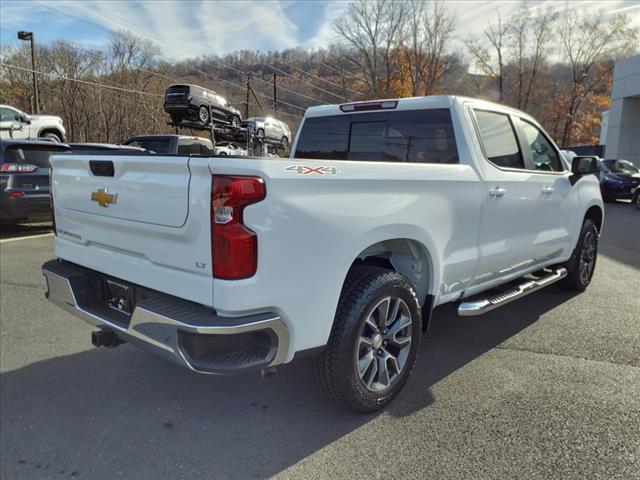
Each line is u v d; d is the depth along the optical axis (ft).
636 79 80.89
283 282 7.54
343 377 8.83
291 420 9.48
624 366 11.76
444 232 10.56
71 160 9.80
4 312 15.57
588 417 9.46
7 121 55.01
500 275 13.20
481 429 9.08
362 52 167.12
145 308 7.75
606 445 8.55
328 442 8.75
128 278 8.77
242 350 7.67
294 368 11.84
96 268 9.57
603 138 129.29
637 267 22.95
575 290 18.11
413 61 165.78
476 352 12.69
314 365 9.02
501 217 12.48
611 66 165.27
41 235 29.99
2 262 22.36
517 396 10.32
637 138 85.20
